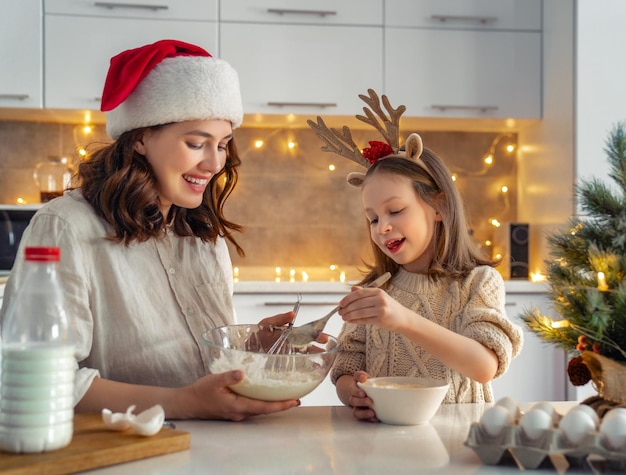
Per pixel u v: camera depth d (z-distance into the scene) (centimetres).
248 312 298
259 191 365
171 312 140
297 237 366
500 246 355
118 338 134
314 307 301
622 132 107
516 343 135
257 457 91
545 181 338
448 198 147
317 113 328
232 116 138
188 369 138
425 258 152
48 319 89
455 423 112
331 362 116
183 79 133
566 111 318
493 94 336
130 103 134
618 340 96
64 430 87
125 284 134
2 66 312
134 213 135
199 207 150
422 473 84
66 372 88
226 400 109
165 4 318
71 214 132
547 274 107
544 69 337
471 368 126
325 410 122
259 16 323
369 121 155
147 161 138
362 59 328
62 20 314
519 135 371
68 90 315
